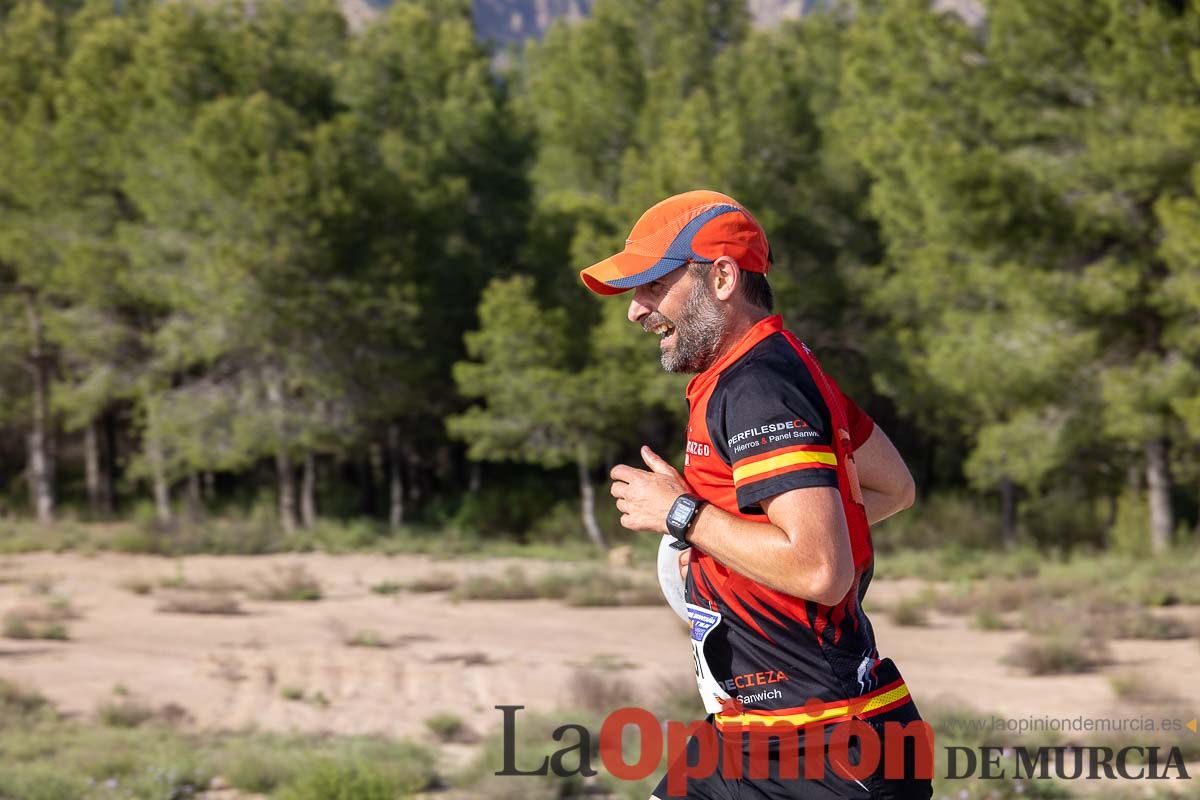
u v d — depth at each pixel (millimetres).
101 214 42469
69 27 53000
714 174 35375
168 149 37656
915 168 28312
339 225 37094
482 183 49000
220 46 39719
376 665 17047
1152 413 27391
